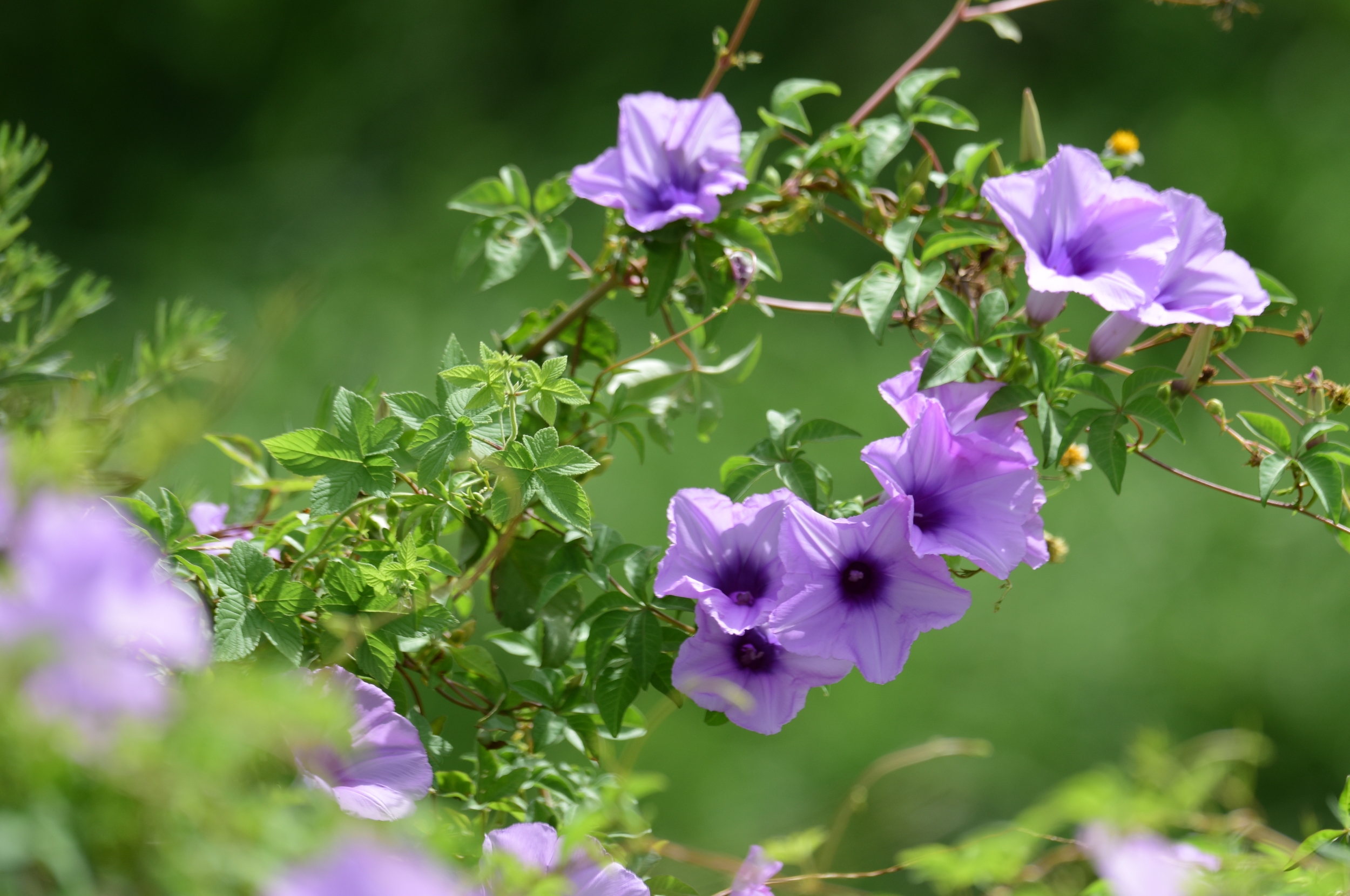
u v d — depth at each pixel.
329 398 1.72
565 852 1.54
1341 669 3.55
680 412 1.78
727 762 3.14
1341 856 1.59
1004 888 1.62
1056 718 3.45
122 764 1.33
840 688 3.36
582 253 4.73
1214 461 4.02
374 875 1.40
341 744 1.48
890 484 1.64
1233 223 5.04
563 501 1.62
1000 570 1.64
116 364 1.70
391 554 1.63
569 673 1.72
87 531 1.46
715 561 1.65
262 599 1.60
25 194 1.70
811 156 1.77
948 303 1.69
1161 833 1.58
